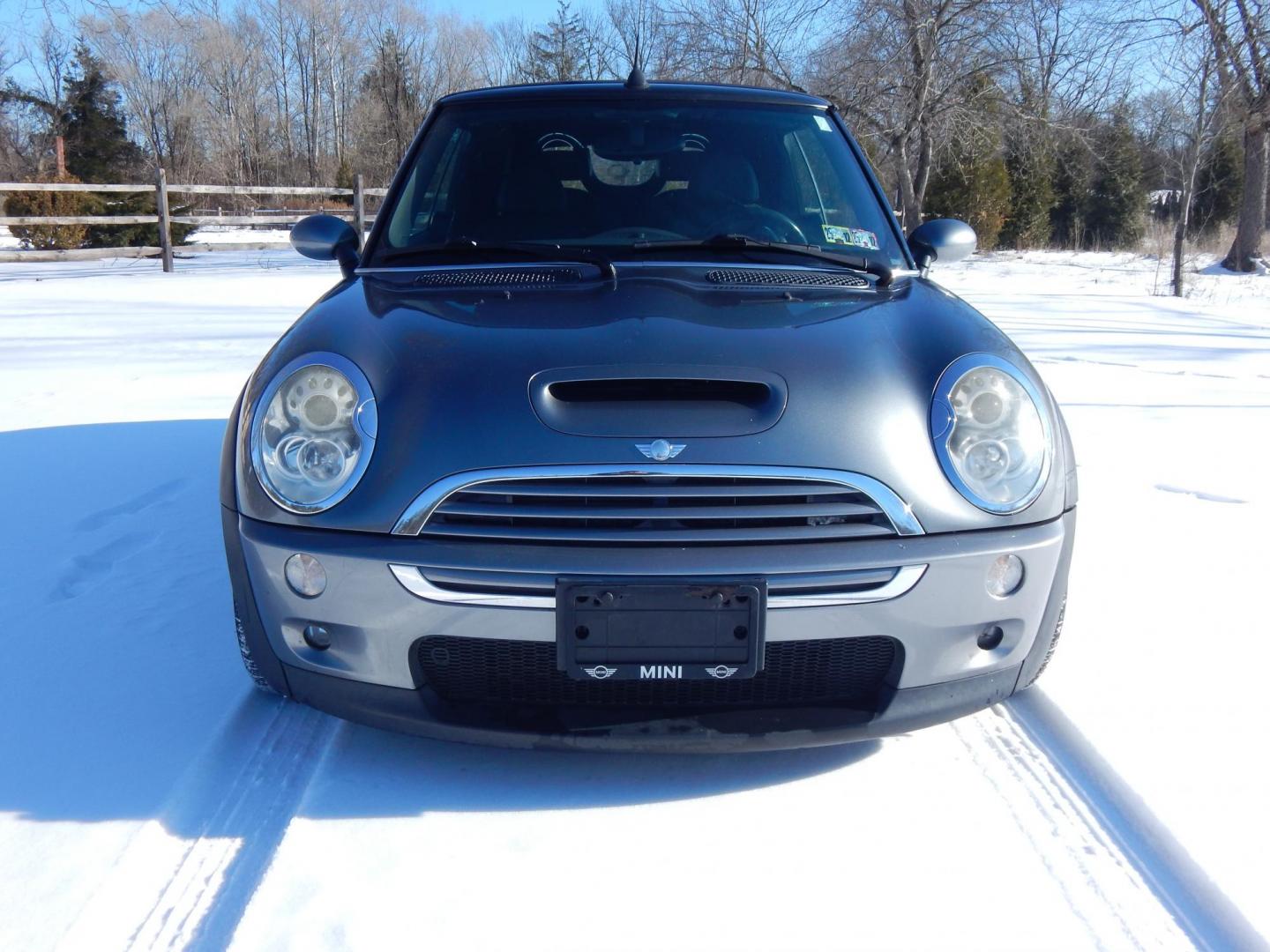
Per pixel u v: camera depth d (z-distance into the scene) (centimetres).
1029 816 206
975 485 198
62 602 297
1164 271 1884
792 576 187
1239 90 1484
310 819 201
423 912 177
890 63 1733
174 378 635
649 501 187
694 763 223
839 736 200
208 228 2539
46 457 452
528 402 193
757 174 294
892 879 188
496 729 197
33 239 1700
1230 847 193
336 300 242
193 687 248
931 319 228
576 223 280
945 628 197
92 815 199
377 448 195
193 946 168
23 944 167
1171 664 265
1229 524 378
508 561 186
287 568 197
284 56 4772
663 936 173
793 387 197
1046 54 1766
